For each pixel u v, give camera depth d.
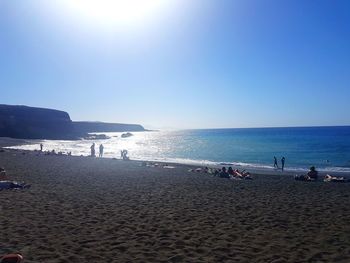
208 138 137.38
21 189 17.78
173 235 9.77
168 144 100.12
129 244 8.85
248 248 8.66
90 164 36.12
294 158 53.34
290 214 12.96
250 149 72.62
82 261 7.53
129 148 82.12
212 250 8.44
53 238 9.23
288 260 7.78
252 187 21.03
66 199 15.23
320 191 19.70
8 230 9.87
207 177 26.48
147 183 21.77
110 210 13.15
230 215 12.64
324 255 8.16
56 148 78.25
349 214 13.03
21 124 123.38
